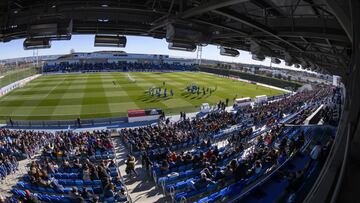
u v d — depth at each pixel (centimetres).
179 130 2425
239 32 1320
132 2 1108
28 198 987
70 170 1434
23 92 5206
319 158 1231
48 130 2977
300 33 1097
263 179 1101
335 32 973
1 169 1428
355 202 280
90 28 1375
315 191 342
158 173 1309
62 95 4762
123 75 8025
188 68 11100
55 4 1022
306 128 2211
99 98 4500
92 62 10506
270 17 1188
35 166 1363
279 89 7244
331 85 8488
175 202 1082
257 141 1925
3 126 3114
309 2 919
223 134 2303
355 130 355
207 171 1199
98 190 1136
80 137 2216
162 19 1209
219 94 5472
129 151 1955
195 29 1215
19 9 1057
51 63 10075
